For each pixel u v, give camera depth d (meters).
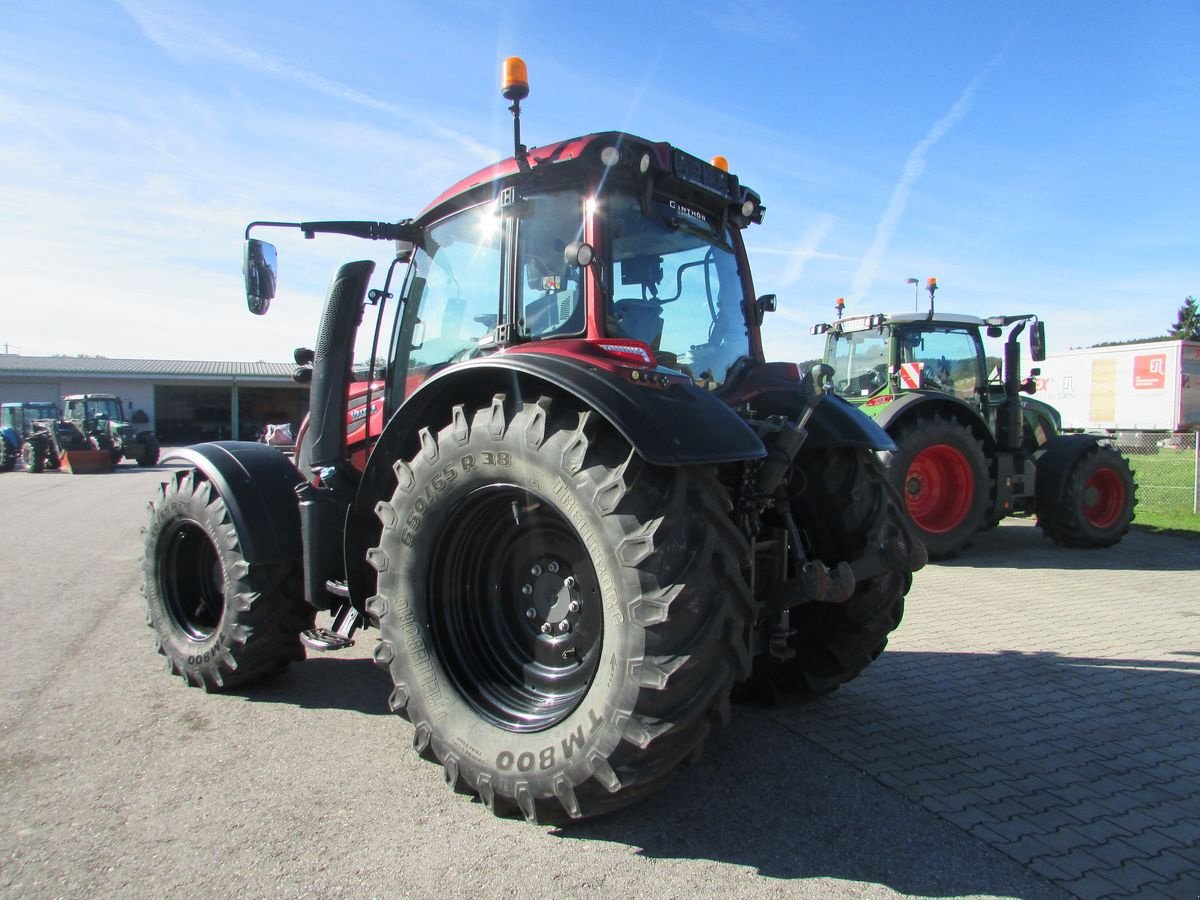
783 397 3.43
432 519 2.77
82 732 3.37
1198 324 61.59
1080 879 2.33
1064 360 25.92
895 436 7.30
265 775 2.96
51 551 8.05
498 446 2.58
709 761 3.11
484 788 2.60
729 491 2.87
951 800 2.80
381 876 2.30
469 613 2.90
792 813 2.70
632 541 2.29
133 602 5.73
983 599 5.99
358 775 2.96
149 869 2.33
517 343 3.06
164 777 2.94
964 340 8.86
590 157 2.88
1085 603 5.86
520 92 2.87
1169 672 4.25
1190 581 6.70
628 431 2.30
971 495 7.50
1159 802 2.81
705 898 2.20
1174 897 2.25
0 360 36.47
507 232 3.12
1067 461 8.09
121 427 22.12
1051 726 3.50
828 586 2.84
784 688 3.64
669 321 3.19
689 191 3.29
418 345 3.71
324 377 3.62
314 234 3.70
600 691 2.36
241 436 35.50
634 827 2.59
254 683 3.98
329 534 3.54
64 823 2.60
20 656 4.43
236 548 3.68
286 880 2.28
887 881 2.30
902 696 3.88
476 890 2.23
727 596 2.40
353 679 4.10
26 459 21.16
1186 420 22.92
